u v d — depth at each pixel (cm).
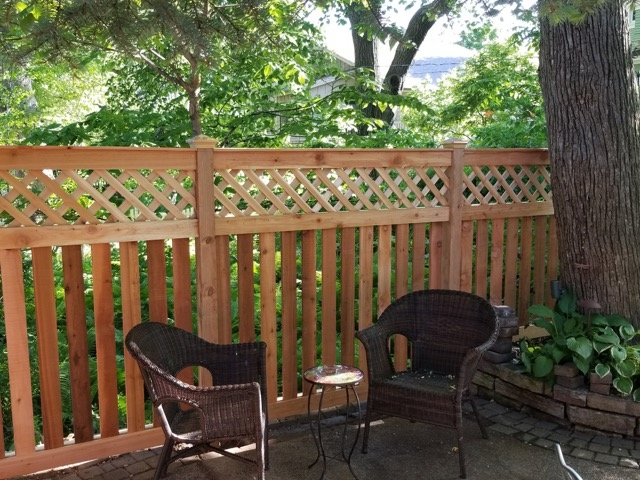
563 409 344
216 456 311
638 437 324
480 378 393
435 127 955
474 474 292
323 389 285
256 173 337
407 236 386
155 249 308
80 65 250
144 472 296
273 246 341
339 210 358
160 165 300
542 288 442
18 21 216
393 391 303
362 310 377
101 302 298
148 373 251
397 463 304
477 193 402
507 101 811
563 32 368
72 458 300
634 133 369
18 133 821
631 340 370
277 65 543
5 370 373
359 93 572
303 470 297
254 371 294
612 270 373
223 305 329
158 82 616
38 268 281
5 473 286
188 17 212
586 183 371
